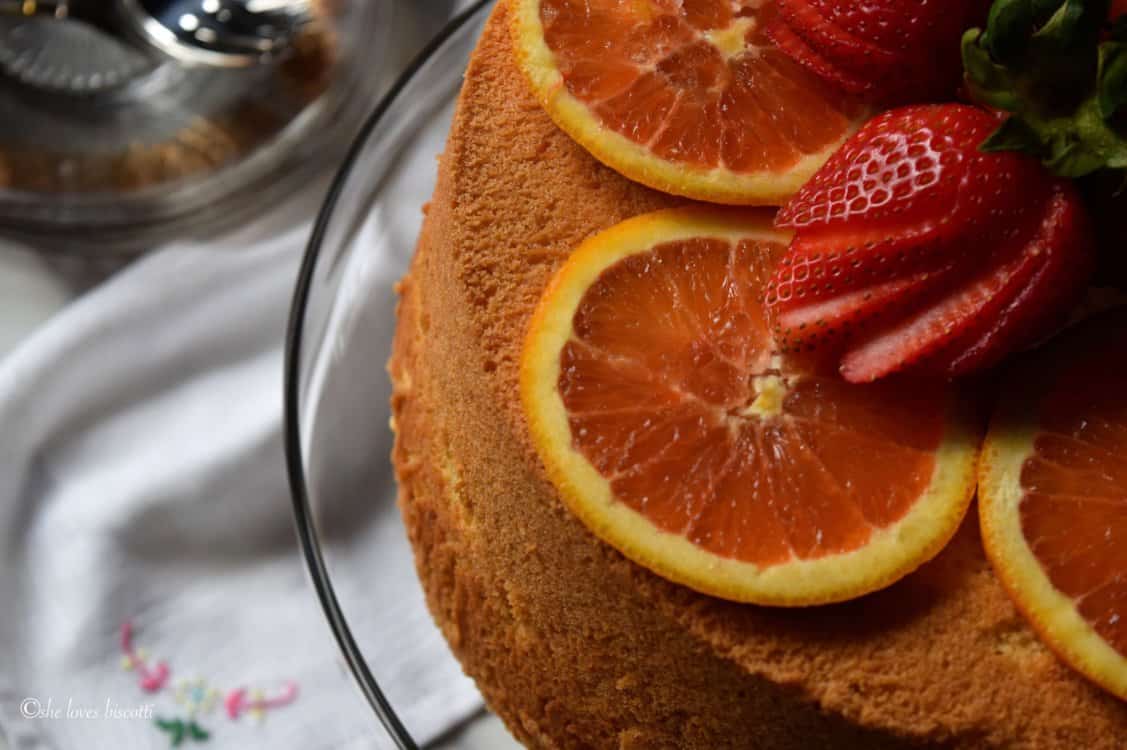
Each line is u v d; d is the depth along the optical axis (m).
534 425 0.47
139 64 0.63
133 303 0.60
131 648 0.57
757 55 0.49
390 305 0.57
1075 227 0.45
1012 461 0.46
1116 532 0.46
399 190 0.58
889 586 0.47
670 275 0.48
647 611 0.47
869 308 0.46
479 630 0.51
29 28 0.63
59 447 0.59
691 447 0.47
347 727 0.56
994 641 0.47
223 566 0.58
